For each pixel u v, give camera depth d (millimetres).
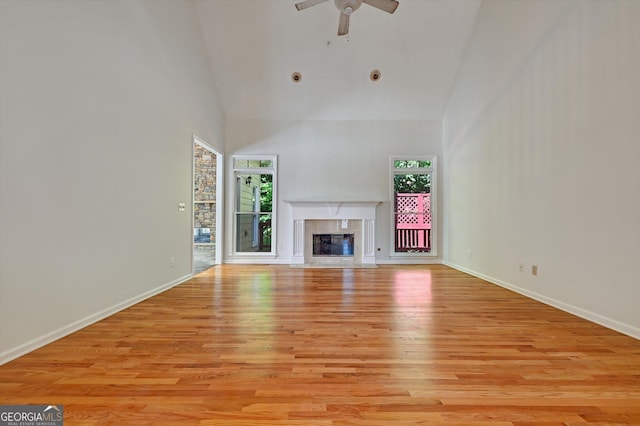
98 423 1391
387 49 5316
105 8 2934
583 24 2859
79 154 2615
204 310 3123
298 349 2186
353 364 1965
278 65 5539
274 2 4785
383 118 6238
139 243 3482
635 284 2387
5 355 1977
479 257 4820
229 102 6023
